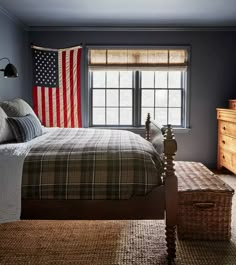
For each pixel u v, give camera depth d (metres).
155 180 2.28
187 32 5.39
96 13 4.56
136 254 2.37
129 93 5.56
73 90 5.44
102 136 3.16
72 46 5.40
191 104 5.50
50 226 2.91
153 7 4.27
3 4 4.12
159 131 2.88
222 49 5.42
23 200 2.27
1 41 4.24
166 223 2.22
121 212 2.29
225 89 5.48
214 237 2.64
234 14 4.63
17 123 3.11
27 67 5.39
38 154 2.36
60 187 2.26
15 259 2.28
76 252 2.40
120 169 2.28
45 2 4.04
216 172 5.09
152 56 5.40
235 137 4.47
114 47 5.37
